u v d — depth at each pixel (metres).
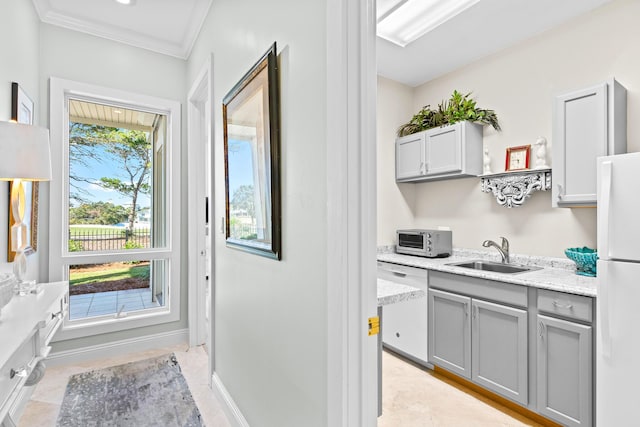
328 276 1.01
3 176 1.42
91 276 2.70
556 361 1.84
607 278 1.57
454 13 2.39
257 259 1.57
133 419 1.89
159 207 3.03
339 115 0.96
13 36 1.89
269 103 1.35
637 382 1.48
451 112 3.03
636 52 2.13
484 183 2.89
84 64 2.60
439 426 1.93
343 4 0.95
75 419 1.88
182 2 2.33
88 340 2.64
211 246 2.24
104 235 2.77
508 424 1.95
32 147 1.52
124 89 2.76
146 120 2.97
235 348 1.85
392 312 2.95
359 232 0.98
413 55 2.99
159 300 3.00
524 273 2.25
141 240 2.94
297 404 1.22
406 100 3.63
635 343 1.49
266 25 1.45
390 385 2.41
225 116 1.91
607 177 1.58
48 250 2.47
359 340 0.97
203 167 3.05
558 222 2.51
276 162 1.33
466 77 3.17
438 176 3.09
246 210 1.65
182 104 3.05
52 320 1.69
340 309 0.96
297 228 1.22
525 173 2.56
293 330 1.25
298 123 1.21
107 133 2.80
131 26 2.63
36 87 2.33
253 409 1.61
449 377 2.53
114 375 2.40
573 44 2.44
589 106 2.08
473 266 2.86
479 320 2.25
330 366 1.00
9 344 1.03
